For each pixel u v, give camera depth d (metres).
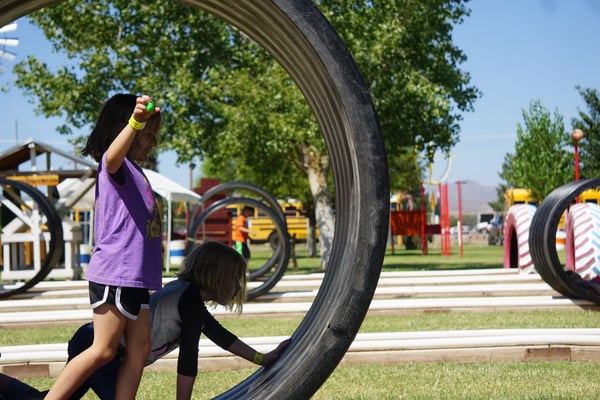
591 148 30.12
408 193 40.50
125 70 18.52
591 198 25.94
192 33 18.25
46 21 19.27
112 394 3.26
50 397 2.98
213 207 11.79
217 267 3.48
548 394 4.15
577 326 6.89
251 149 17.84
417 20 18.44
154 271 3.16
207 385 4.74
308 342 3.04
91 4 18.73
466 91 20.45
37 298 10.94
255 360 3.53
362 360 5.38
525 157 31.12
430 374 4.91
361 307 2.95
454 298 9.29
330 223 19.25
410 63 18.97
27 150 15.54
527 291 9.85
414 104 18.27
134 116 2.97
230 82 17.06
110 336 3.04
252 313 8.35
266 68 17.62
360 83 2.95
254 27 3.55
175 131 18.78
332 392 4.40
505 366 5.15
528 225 12.17
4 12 3.47
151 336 3.38
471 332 5.57
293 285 11.34
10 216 17.52
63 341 6.80
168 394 4.46
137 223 3.13
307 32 2.95
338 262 3.28
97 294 3.05
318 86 3.30
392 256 26.67
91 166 15.13
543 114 30.84
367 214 2.94
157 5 18.14
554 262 8.23
